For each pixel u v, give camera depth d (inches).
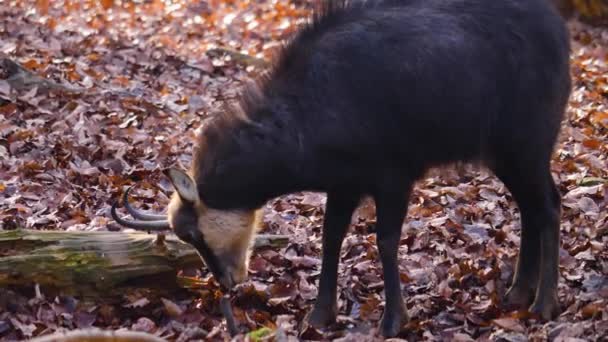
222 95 675.4
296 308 411.5
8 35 739.4
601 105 650.2
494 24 373.4
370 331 377.1
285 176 368.2
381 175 366.9
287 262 442.3
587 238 452.1
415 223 475.5
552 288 386.9
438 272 424.8
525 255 403.9
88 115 601.3
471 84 366.0
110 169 539.5
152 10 939.3
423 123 363.9
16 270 382.6
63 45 730.8
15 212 477.1
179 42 821.2
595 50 816.9
